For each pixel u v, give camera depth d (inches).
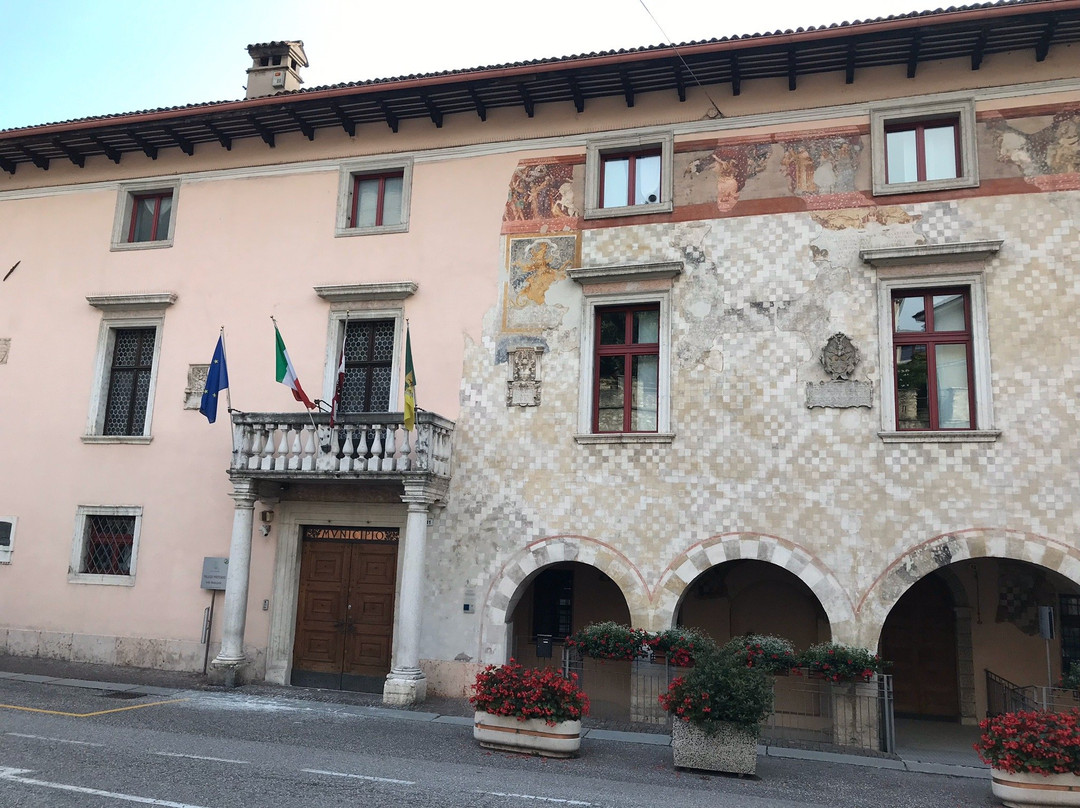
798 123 590.2
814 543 534.3
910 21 530.0
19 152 745.6
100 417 704.4
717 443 562.6
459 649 584.7
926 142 570.9
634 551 564.4
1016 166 544.7
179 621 647.1
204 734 436.8
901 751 497.0
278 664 616.4
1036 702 534.3
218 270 698.2
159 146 730.2
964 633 618.5
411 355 573.9
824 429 546.0
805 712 507.2
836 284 561.6
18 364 731.4
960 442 521.0
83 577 675.4
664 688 529.3
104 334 715.4
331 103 655.1
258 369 670.5
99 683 583.5
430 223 656.4
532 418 603.2
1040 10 513.7
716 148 603.8
